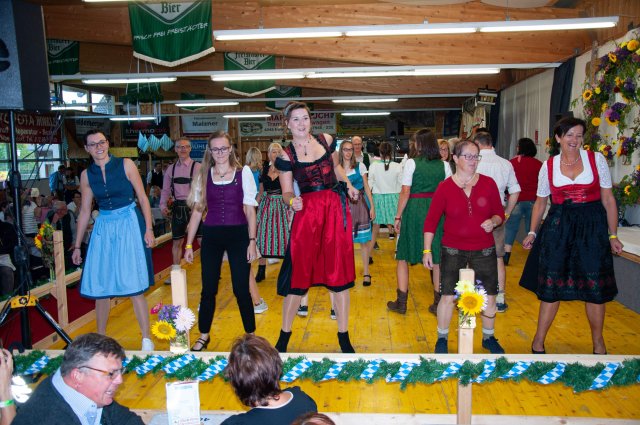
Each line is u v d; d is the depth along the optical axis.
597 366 2.68
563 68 8.30
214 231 3.92
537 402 3.35
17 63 3.79
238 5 8.08
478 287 2.85
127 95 11.59
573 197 3.65
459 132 17.05
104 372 1.95
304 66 12.09
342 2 7.89
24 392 2.51
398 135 19.25
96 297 3.89
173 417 2.55
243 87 11.78
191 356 2.93
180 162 6.05
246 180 3.91
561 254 3.68
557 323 4.85
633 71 5.67
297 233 3.60
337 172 3.68
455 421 2.93
